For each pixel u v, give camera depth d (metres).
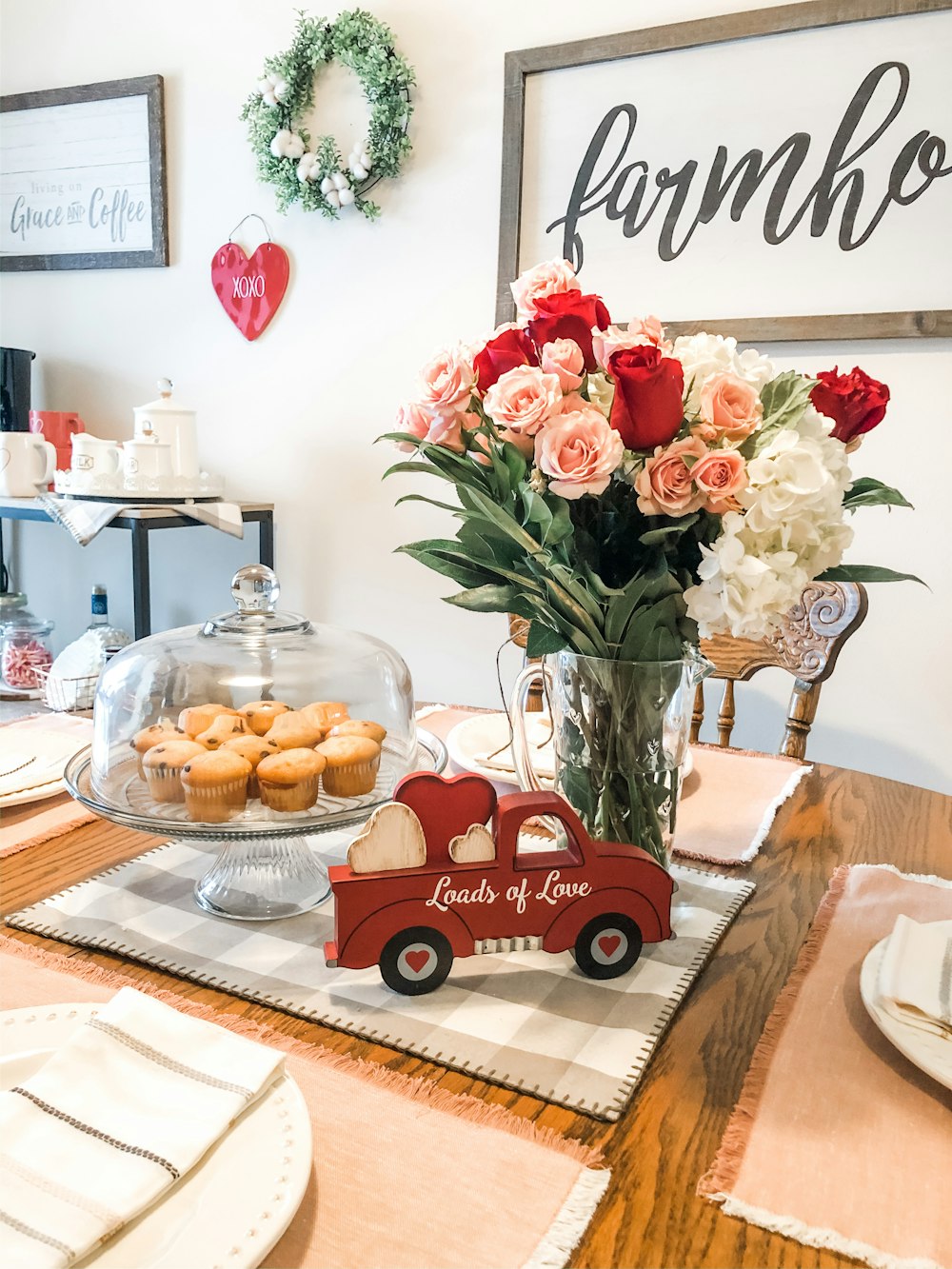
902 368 1.80
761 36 1.82
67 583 2.83
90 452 2.17
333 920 0.77
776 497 0.64
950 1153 0.53
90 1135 0.46
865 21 1.74
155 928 0.76
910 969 0.65
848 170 1.78
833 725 1.96
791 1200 0.49
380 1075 0.58
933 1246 0.47
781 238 1.85
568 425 0.64
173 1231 0.42
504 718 1.29
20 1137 0.46
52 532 2.82
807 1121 0.55
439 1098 0.56
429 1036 0.62
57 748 1.11
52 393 2.78
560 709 0.79
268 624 0.94
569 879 0.69
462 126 2.12
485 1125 0.54
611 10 1.95
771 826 1.03
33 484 2.40
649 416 0.64
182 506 2.17
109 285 2.63
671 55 1.89
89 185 2.59
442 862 0.68
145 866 0.87
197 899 0.81
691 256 1.93
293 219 2.34
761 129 1.84
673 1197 0.50
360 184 2.23
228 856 0.86
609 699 0.75
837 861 0.95
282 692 0.89
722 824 1.03
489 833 0.69
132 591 2.73
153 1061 0.51
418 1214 0.47
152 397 2.62
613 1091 0.57
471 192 2.13
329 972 0.70
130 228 2.55
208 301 2.50
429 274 2.21
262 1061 0.51
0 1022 0.57
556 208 2.04
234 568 2.58
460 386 0.71
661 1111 0.56
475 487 0.71
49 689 1.79
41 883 0.83
